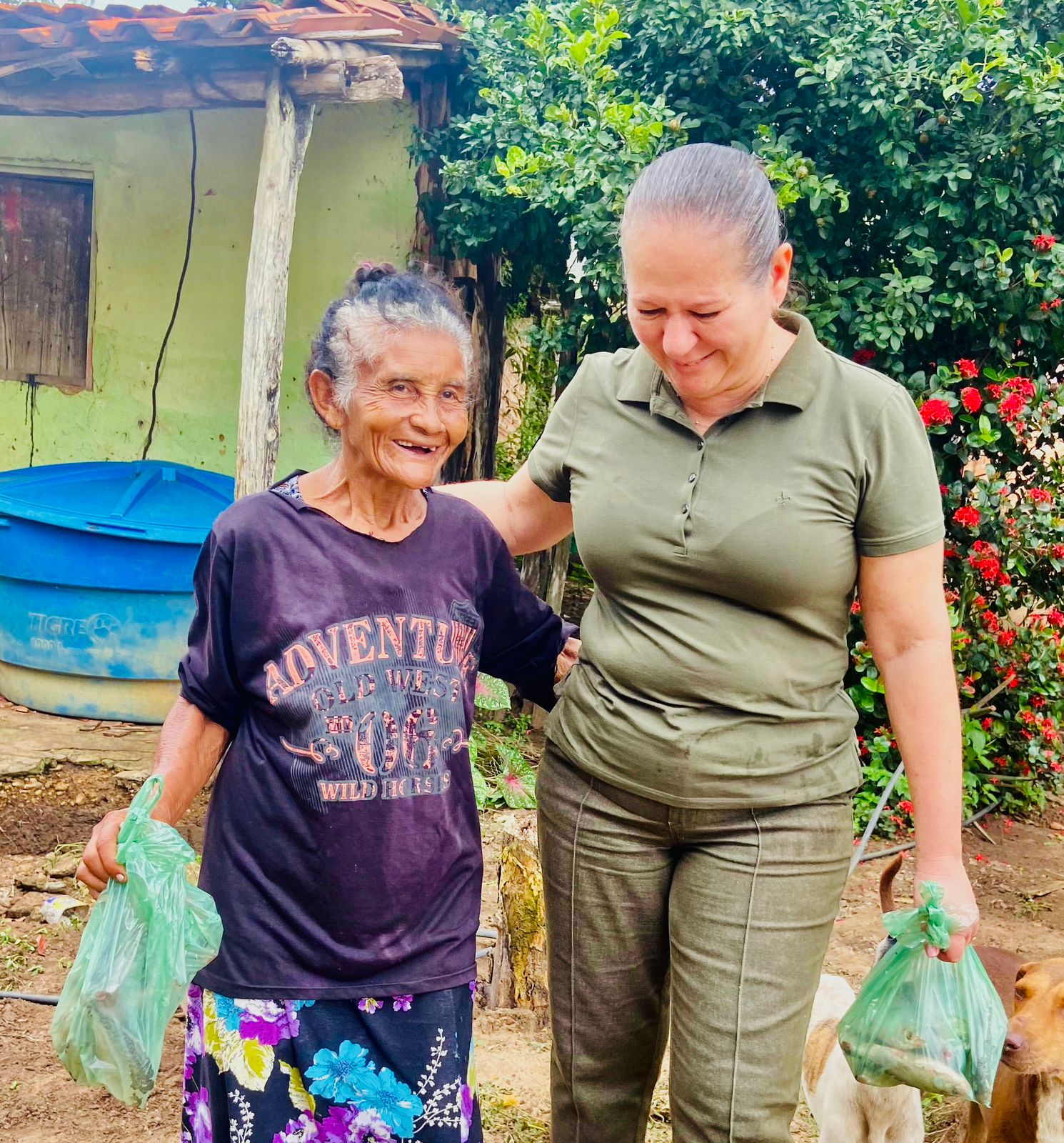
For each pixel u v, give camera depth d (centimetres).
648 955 228
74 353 741
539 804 237
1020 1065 267
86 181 725
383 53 594
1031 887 536
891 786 315
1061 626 594
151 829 182
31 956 406
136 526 577
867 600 208
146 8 633
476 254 673
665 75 621
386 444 191
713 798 210
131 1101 176
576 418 230
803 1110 338
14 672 615
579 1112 236
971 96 547
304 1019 190
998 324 590
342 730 189
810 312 577
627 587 215
